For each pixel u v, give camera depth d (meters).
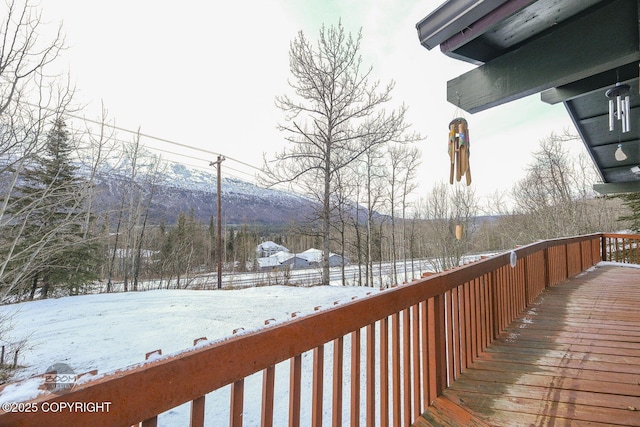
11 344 5.04
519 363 2.59
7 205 4.29
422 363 2.05
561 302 4.55
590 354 2.77
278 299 9.07
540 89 2.63
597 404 1.99
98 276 15.66
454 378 2.29
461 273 2.51
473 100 3.01
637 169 6.16
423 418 1.87
